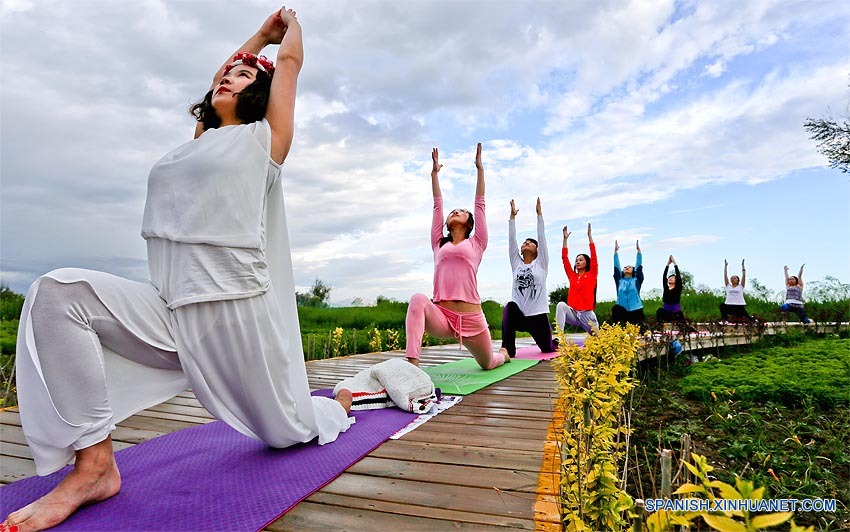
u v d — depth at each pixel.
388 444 2.69
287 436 2.40
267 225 2.35
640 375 7.28
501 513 1.81
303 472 2.20
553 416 3.22
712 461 3.71
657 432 4.28
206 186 2.01
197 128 2.55
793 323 11.69
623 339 4.24
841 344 8.71
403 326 12.79
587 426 2.01
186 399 4.08
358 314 14.48
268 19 2.72
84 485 1.79
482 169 5.00
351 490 2.04
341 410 2.95
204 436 2.83
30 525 1.63
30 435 1.75
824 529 2.70
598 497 1.67
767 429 4.38
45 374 1.71
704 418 4.90
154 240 2.08
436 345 9.80
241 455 2.46
